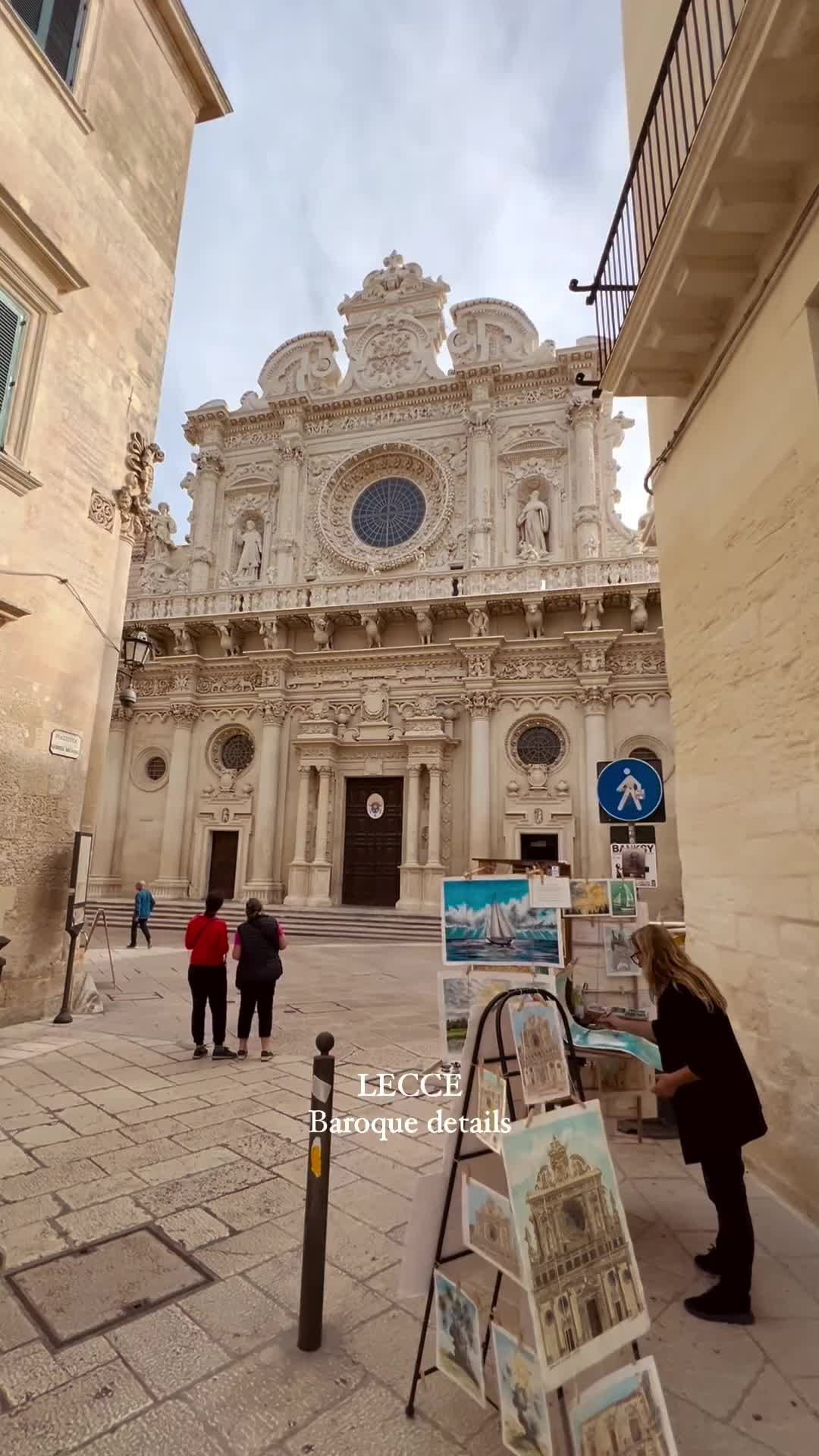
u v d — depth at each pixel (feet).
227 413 87.04
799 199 13.37
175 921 63.21
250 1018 22.54
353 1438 7.50
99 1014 28.32
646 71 22.17
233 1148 15.11
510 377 78.33
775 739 14.40
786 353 13.96
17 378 26.27
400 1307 9.75
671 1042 10.66
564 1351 6.40
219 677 76.23
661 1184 13.97
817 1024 12.71
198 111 39.68
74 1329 9.14
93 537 30.40
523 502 76.48
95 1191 13.05
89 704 29.91
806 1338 9.20
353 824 71.10
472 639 67.46
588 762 63.77
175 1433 7.52
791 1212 12.89
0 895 25.36
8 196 24.22
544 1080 8.34
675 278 15.74
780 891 14.10
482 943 12.31
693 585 18.78
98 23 31.01
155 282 35.14
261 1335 9.11
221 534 84.74
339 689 72.33
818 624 12.96
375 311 88.43
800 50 11.13
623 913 15.84
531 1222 6.70
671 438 20.43
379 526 81.41
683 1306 9.85
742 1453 7.32
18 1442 7.36
